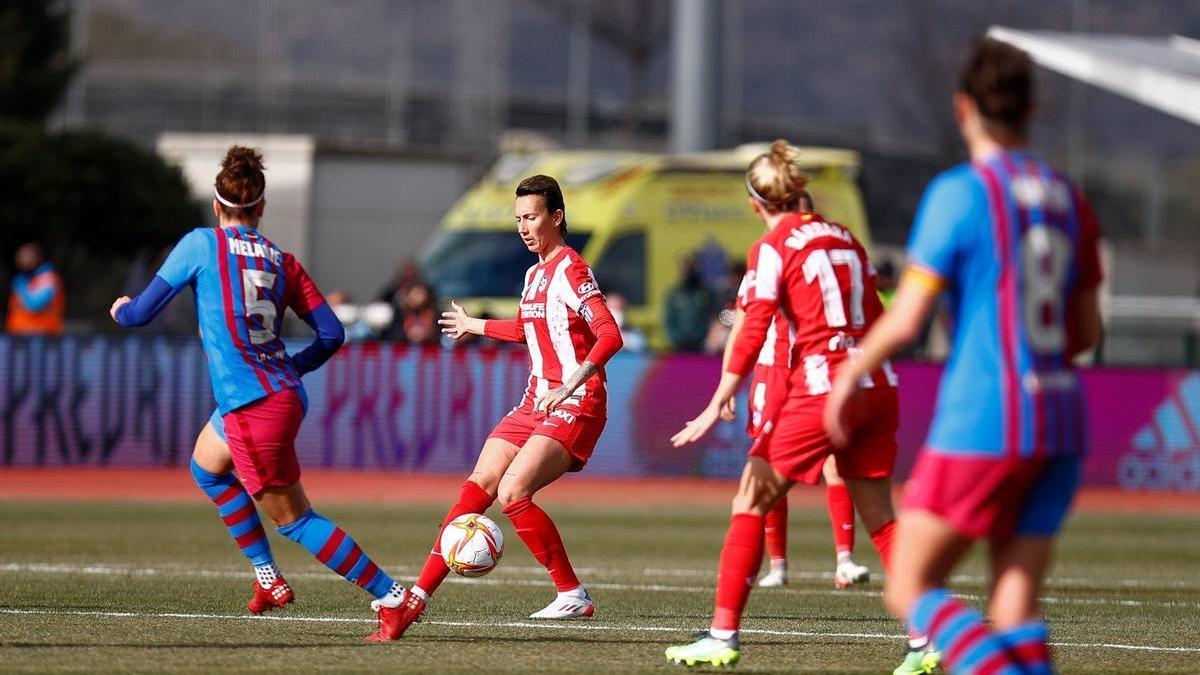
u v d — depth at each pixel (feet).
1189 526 177.88
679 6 342.23
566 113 547.90
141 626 83.66
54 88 407.44
